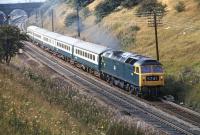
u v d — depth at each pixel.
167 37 97.94
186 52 83.75
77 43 100.62
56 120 29.34
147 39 102.62
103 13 147.25
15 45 85.50
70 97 45.94
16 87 37.22
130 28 113.88
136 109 55.84
